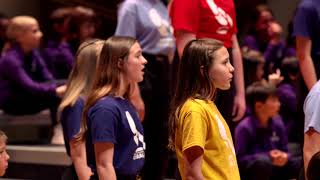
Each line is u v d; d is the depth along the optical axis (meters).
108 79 6.83
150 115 8.84
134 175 6.84
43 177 10.70
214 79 6.43
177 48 8.05
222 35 8.03
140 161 6.90
